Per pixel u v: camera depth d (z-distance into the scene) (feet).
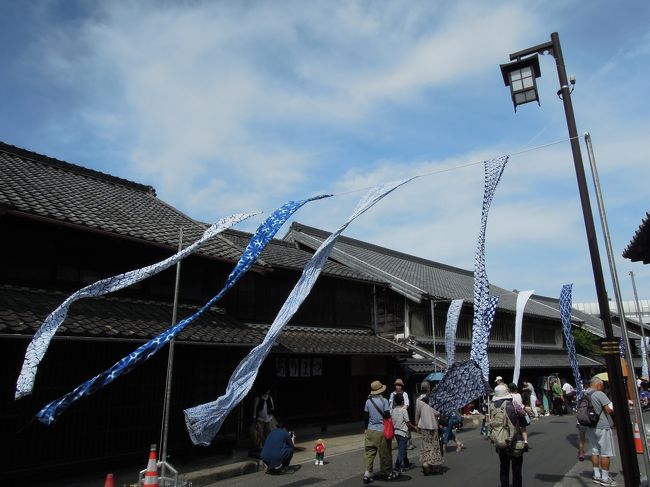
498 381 32.30
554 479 29.35
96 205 37.17
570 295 41.55
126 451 31.55
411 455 40.06
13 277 29.25
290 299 22.24
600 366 111.24
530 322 101.81
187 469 31.83
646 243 35.19
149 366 33.53
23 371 17.79
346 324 59.31
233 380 20.93
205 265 40.22
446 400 23.59
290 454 33.24
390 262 86.02
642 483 26.81
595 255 25.31
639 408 22.33
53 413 17.38
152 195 52.08
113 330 28.30
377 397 29.94
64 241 31.89
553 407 74.38
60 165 44.73
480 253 25.85
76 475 29.22
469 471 32.07
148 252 36.32
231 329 36.78
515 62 27.96
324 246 22.93
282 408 48.78
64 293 30.94
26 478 27.20
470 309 74.49
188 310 37.01
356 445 44.80
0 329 23.68
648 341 88.02
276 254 57.36
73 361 29.73
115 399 31.53
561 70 27.20
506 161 24.63
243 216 24.16
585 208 25.84
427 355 59.52
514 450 23.20
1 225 29.14
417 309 65.05
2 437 26.45
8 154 40.91
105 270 33.83
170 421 34.19
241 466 32.81
